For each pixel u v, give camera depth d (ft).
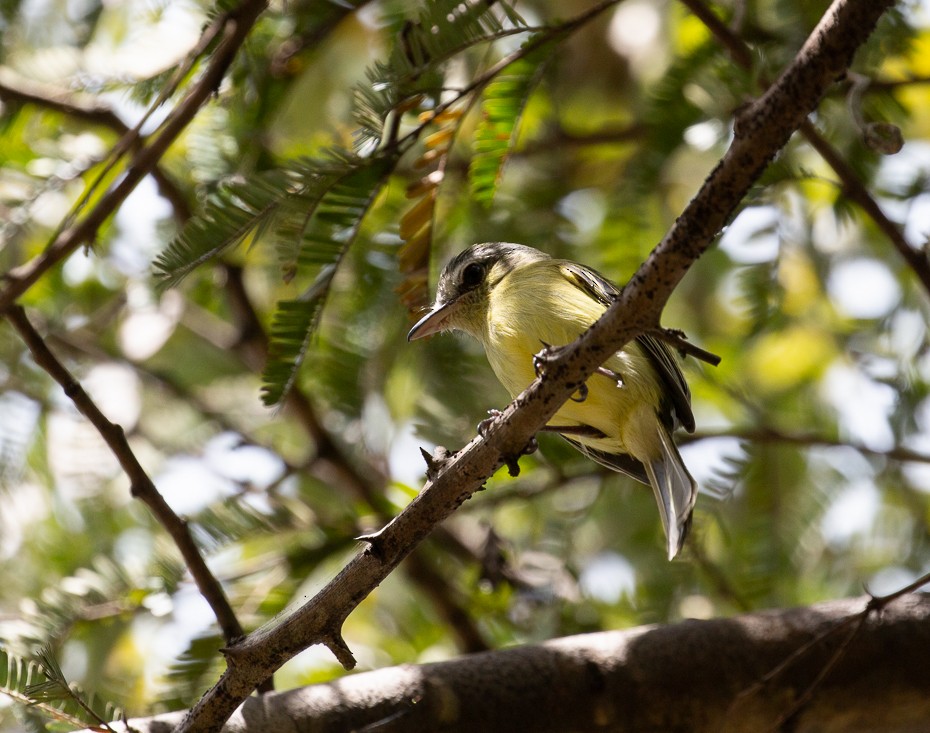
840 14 16.10
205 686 27.55
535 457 33.27
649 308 18.28
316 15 29.50
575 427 29.58
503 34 23.71
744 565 33.88
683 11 35.29
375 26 33.27
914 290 37.63
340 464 37.14
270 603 30.58
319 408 37.52
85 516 37.17
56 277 38.22
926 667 24.36
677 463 28.07
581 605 34.68
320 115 35.96
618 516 37.76
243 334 38.55
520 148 38.17
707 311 44.91
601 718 24.04
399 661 36.86
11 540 36.09
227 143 31.96
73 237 24.86
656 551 36.60
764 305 32.83
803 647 23.36
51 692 20.39
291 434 42.32
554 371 19.13
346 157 23.26
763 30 31.37
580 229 38.22
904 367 36.58
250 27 25.12
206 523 30.68
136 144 28.89
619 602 36.11
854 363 39.83
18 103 30.86
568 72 41.96
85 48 32.37
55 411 38.14
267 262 36.27
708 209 17.33
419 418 33.91
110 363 40.55
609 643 24.75
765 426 34.35
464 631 35.14
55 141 30.96
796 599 36.37
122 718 20.93
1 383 37.93
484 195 27.09
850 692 24.29
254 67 29.94
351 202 24.16
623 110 42.39
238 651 20.01
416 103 24.49
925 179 33.06
